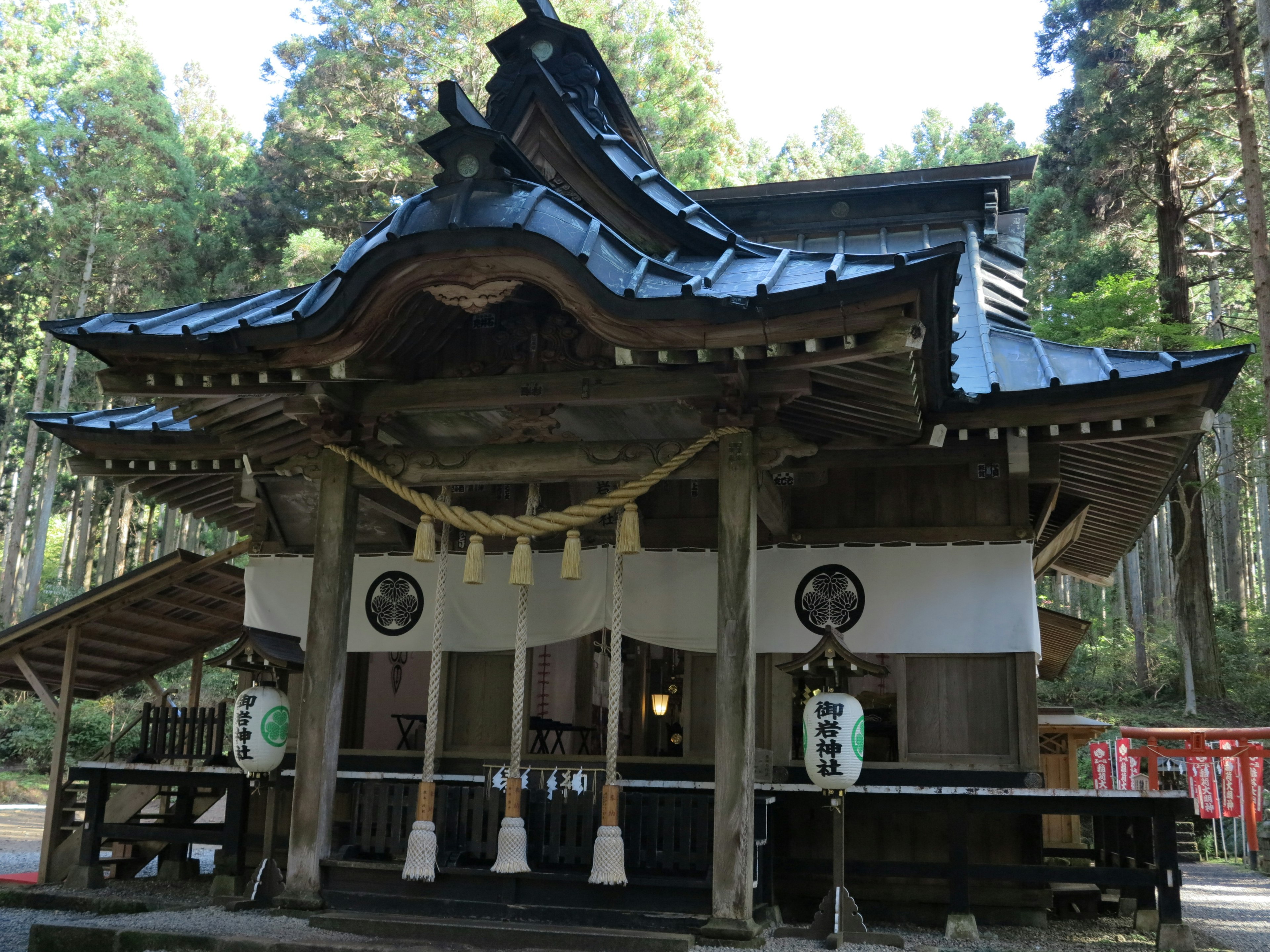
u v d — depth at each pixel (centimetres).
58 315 3192
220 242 3325
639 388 716
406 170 2969
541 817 724
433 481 782
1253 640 2833
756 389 695
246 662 818
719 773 661
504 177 694
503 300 721
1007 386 843
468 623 949
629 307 634
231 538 3556
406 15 2970
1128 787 1379
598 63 914
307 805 738
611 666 714
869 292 582
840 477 907
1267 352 1533
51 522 4722
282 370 725
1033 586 841
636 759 889
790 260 720
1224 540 3566
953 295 633
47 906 841
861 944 671
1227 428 2941
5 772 2638
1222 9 2081
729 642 676
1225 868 1680
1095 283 2555
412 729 1179
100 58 3284
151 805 1355
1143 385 760
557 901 688
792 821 867
